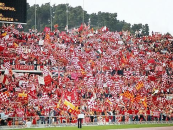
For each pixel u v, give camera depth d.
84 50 135.75
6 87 101.00
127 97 107.38
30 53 120.06
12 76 105.12
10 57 114.75
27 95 96.19
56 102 96.19
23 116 87.00
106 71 126.56
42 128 82.56
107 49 138.50
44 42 127.69
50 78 105.44
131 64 134.50
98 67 126.62
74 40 138.88
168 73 139.75
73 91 95.31
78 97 102.44
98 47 138.75
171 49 157.25
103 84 114.06
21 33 131.38
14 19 102.38
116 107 100.50
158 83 127.38
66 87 108.75
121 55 138.75
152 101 113.31
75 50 130.38
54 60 119.56
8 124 83.75
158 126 93.56
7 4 101.19
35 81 105.94
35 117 86.44
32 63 117.69
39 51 121.81
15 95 97.31
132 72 130.25
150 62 140.12
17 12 102.69
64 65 123.44
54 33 140.62
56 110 91.31
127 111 100.81
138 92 119.56
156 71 137.88
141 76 126.94
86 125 91.62
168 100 117.88
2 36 122.31
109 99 101.69
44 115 90.31
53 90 104.31
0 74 106.31
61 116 89.06
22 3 103.25
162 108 109.56
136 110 101.69
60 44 130.88
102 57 133.62
